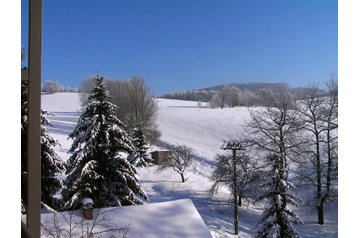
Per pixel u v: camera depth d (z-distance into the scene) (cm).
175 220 1061
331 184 2514
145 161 3747
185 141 4791
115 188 1596
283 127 2489
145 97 4981
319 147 2553
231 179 2530
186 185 3322
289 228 1809
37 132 421
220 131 5247
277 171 1875
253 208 2792
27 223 415
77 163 1545
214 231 2441
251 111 2633
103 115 1622
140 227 1016
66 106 6750
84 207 984
